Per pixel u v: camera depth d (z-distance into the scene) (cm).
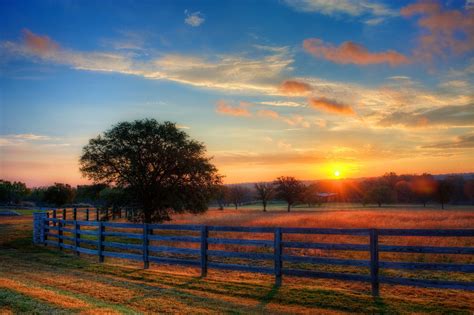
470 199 11319
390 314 885
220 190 3838
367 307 938
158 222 3700
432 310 910
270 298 1020
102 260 1686
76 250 1878
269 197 8556
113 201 3631
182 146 3597
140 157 3600
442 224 3494
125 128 3541
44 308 802
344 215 5162
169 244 2380
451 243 2131
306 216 5056
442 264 959
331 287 1209
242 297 1030
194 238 1344
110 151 3562
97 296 998
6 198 8888
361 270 1517
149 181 3569
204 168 3616
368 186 13125
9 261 1662
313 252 1938
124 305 917
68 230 1973
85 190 3788
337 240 2308
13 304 825
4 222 3806
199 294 1050
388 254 1839
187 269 1530
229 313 874
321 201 10788
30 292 945
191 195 3647
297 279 1336
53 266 1529
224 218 5009
